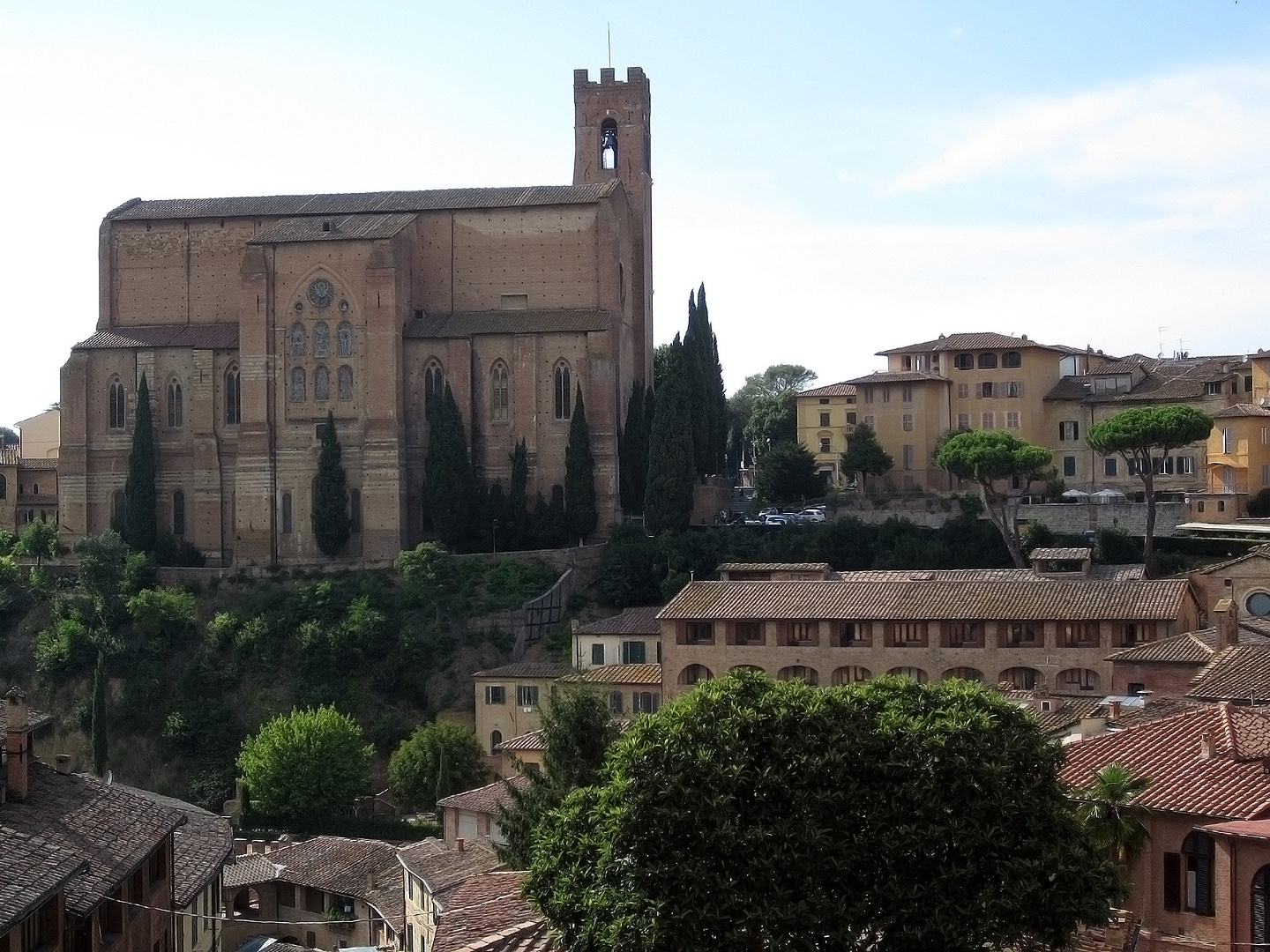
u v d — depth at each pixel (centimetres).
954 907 4772
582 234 18475
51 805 5825
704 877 4781
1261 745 5266
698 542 16825
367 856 10981
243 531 17862
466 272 18675
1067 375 19975
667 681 11862
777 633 11638
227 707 15988
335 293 17875
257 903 10994
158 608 16600
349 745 13788
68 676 16438
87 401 18575
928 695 5228
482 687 14150
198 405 18275
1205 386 18338
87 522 18488
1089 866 4812
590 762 7488
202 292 19088
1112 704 7381
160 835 6000
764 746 5038
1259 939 4600
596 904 4856
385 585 16938
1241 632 9375
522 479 17700
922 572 14100
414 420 18050
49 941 4931
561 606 16562
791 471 19862
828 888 4850
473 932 5762
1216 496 16212
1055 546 16238
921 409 19188
